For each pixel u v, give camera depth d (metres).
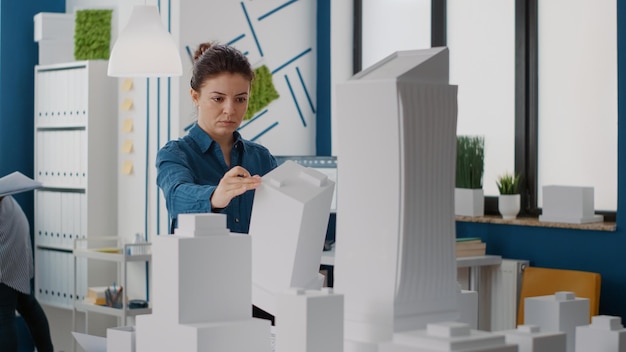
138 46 4.05
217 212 1.86
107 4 5.76
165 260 1.31
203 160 2.33
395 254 1.20
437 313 1.25
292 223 1.53
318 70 5.58
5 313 4.71
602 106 4.38
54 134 5.73
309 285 1.61
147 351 1.35
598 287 4.00
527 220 4.41
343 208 1.26
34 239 5.97
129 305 4.88
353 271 1.25
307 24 5.55
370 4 5.45
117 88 5.54
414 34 5.20
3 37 5.94
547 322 1.38
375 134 1.22
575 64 4.48
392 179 1.21
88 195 5.46
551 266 4.36
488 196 4.81
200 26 5.04
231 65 2.27
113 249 5.10
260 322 1.32
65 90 5.64
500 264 4.43
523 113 4.65
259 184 1.60
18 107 6.00
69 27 5.85
